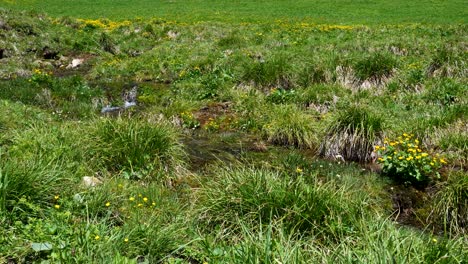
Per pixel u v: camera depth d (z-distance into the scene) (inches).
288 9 1459.2
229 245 230.2
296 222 241.4
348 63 565.6
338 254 197.0
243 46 793.6
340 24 1142.3
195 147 411.2
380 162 363.9
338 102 479.8
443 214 294.0
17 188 237.3
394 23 1163.9
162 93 578.9
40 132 346.9
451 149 367.2
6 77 687.7
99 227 225.1
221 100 535.5
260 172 276.7
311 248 212.4
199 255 219.8
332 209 246.7
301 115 442.3
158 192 288.4
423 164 337.7
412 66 577.3
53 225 215.6
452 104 458.3
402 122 416.2
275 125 433.7
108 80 663.8
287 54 658.8
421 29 889.5
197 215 259.4
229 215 252.1
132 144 337.7
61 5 1542.8
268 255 189.2
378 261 184.2
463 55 574.6
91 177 298.0
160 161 336.8
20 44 839.1
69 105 530.0
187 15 1362.0
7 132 356.8
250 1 1642.5
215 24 1075.9
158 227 232.1
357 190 294.4
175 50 785.6
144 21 1141.7
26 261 200.8
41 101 536.7
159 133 354.3
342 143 390.3
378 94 510.0
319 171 356.2
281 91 522.3
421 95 490.3
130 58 789.9
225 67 644.1
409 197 319.3
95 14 1376.7
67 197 249.8
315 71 558.9
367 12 1370.6
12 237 207.6
